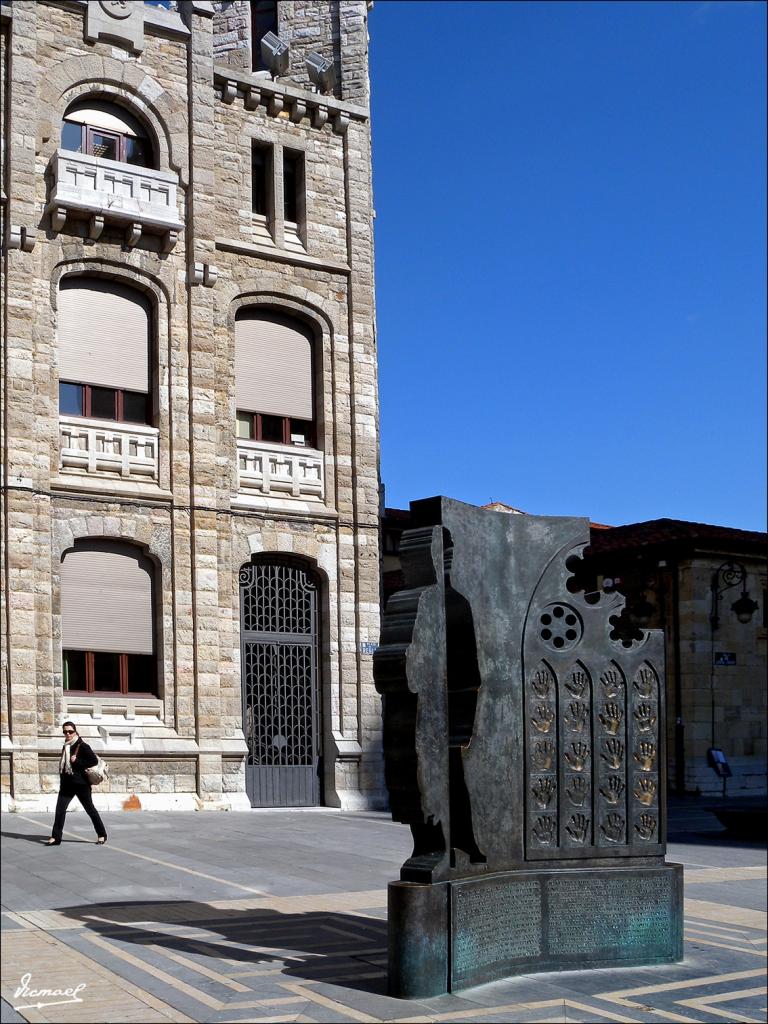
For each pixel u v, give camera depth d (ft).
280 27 98.27
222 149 88.02
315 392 90.63
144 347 82.99
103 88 82.84
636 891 32.30
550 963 31.01
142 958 31.22
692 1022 26.30
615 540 118.42
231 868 49.06
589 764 32.58
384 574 123.24
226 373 85.30
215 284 85.46
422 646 28.86
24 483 75.20
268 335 89.20
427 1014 26.07
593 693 32.89
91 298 81.35
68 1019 25.31
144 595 80.18
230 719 81.00
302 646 86.48
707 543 109.91
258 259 88.12
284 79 95.96
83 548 78.38
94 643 77.77
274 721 84.38
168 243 83.05
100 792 74.95
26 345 76.74
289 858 52.44
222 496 83.35
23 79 79.30
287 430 88.94
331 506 88.58
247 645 84.12
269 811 79.77
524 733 31.50
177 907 39.70
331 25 97.30
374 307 93.45
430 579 29.66
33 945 32.83
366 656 87.61
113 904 40.27
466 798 29.73
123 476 79.77
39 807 71.56
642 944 32.12
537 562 32.55
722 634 111.04
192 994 27.45
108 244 81.30
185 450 82.17
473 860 29.91
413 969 27.45
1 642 73.41
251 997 27.22
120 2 83.30
